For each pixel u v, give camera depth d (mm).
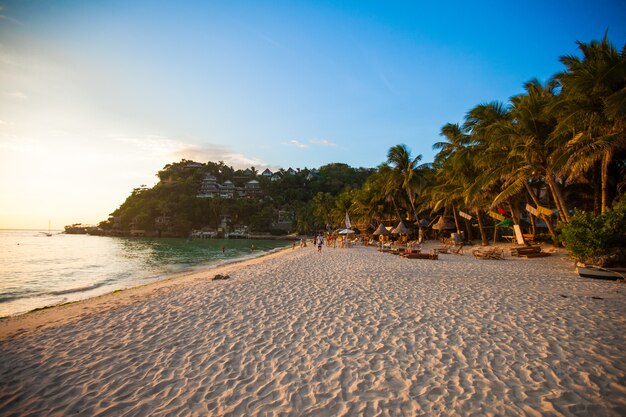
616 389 3820
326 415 3449
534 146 17984
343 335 5754
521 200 28734
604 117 13812
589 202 22516
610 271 10344
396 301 8031
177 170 145750
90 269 24094
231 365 4695
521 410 3457
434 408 3523
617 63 12680
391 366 4527
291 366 4613
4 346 5832
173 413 3564
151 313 7566
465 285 9891
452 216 35312
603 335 5453
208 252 43312
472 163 25328
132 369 4680
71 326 6855
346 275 12422
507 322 6227
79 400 3898
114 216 120812
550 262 15164
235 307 7836
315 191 130375
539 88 21031
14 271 23109
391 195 38531
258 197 125312
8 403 3883
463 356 4777
